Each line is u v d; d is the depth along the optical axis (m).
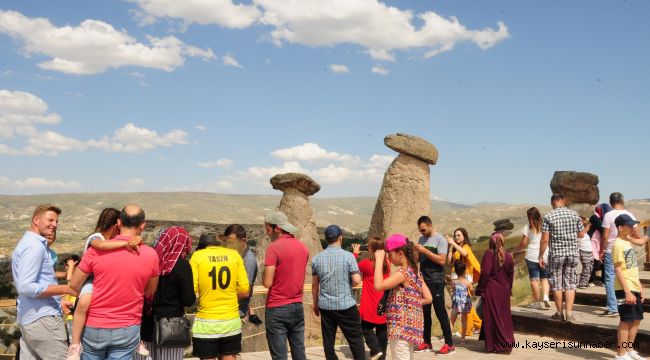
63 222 163.38
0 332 12.58
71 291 4.75
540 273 10.69
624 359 7.32
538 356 8.12
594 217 12.05
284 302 6.27
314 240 15.08
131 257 4.74
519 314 10.05
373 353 7.01
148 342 5.29
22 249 5.13
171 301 5.21
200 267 5.68
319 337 14.05
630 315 7.25
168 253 5.26
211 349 5.62
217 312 5.68
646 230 13.88
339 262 6.55
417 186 13.56
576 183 17.75
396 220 13.34
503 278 8.47
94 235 5.12
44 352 5.24
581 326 8.92
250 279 7.34
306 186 15.30
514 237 19.78
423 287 6.13
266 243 14.77
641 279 11.77
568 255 9.09
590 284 11.92
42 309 5.20
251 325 13.10
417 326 5.94
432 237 8.38
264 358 8.30
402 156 13.85
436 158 13.95
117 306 4.70
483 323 8.87
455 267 9.63
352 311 6.52
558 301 9.27
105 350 4.72
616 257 7.32
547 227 9.26
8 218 177.25
